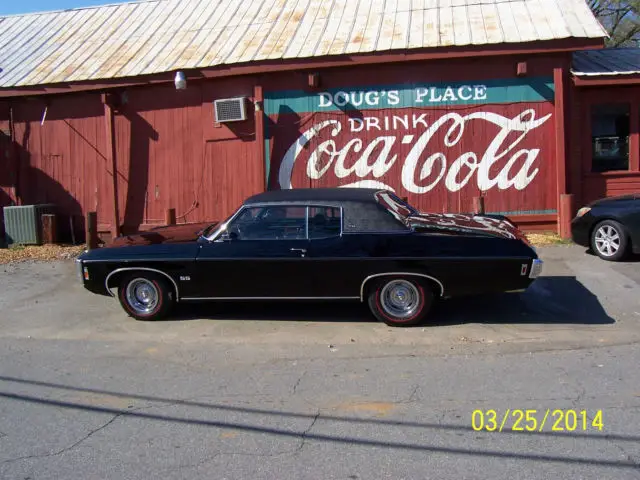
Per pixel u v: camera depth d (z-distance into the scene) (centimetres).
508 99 1166
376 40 1198
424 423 449
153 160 1330
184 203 1318
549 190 1171
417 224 699
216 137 1287
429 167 1202
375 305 691
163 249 721
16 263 1158
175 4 1577
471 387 517
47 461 403
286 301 709
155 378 566
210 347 655
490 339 646
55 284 977
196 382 552
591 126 1177
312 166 1241
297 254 685
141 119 1328
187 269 711
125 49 1400
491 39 1123
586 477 365
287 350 636
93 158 1363
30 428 458
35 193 1404
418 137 1200
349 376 554
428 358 596
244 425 454
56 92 1309
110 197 1355
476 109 1177
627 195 996
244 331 703
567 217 1118
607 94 1165
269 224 705
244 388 532
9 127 1402
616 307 744
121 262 724
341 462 392
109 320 766
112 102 1305
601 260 970
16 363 621
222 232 714
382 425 447
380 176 1222
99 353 647
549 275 897
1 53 1484
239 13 1454
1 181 1416
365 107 1211
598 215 971
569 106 1165
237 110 1238
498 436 424
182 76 1212
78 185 1379
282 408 485
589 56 1284
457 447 409
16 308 841
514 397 493
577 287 831
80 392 533
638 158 1174
